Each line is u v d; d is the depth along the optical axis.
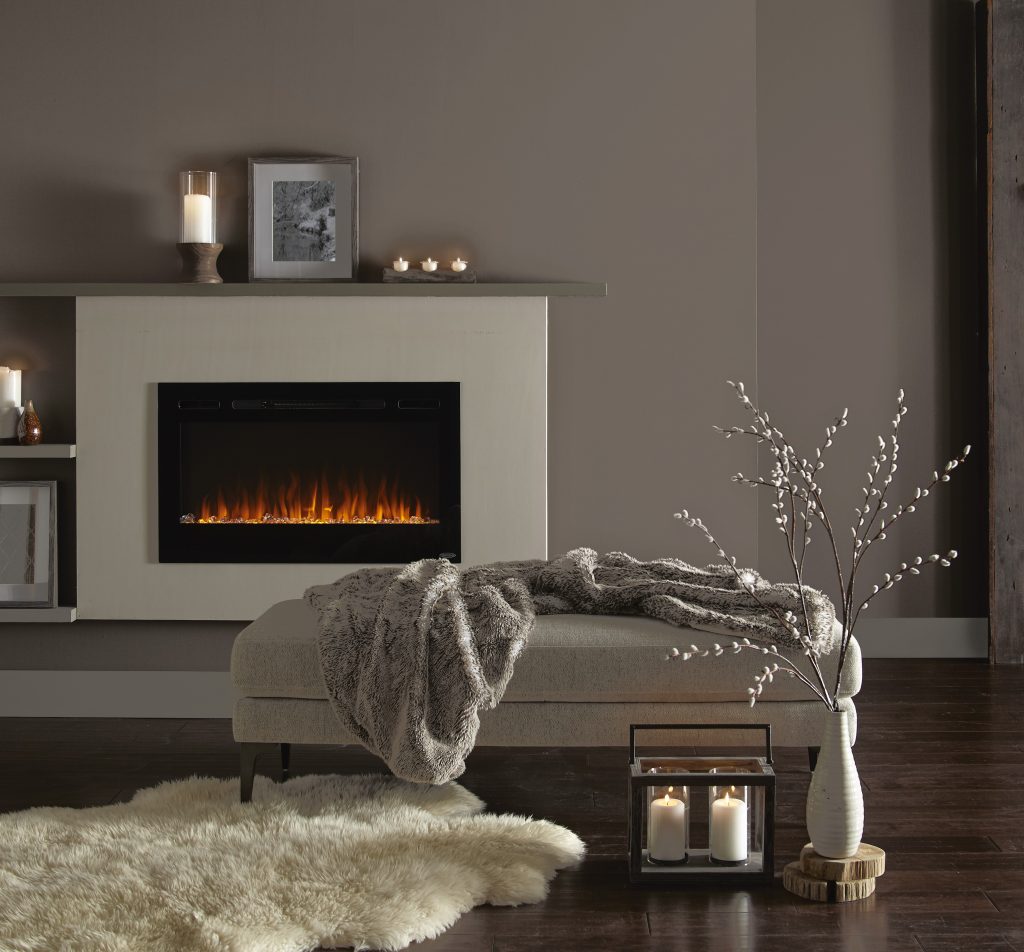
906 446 5.13
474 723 2.91
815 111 5.08
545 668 2.98
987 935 2.38
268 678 3.03
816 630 2.94
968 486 5.12
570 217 4.40
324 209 4.36
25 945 2.25
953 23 5.05
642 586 3.22
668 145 4.39
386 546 4.30
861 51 5.07
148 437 4.29
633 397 4.42
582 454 4.43
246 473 4.35
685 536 4.44
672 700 3.00
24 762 3.66
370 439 4.35
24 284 4.23
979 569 5.14
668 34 4.38
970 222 5.09
